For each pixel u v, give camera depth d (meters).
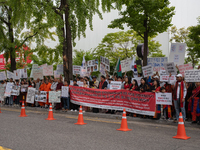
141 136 6.39
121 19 13.27
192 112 8.34
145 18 13.25
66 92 12.40
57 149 4.98
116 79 12.52
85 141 5.71
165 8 12.98
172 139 6.05
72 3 13.81
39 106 14.98
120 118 10.15
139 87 10.23
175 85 8.87
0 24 19.31
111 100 10.80
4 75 17.28
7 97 17.00
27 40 19.80
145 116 9.68
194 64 24.38
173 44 11.70
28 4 14.16
